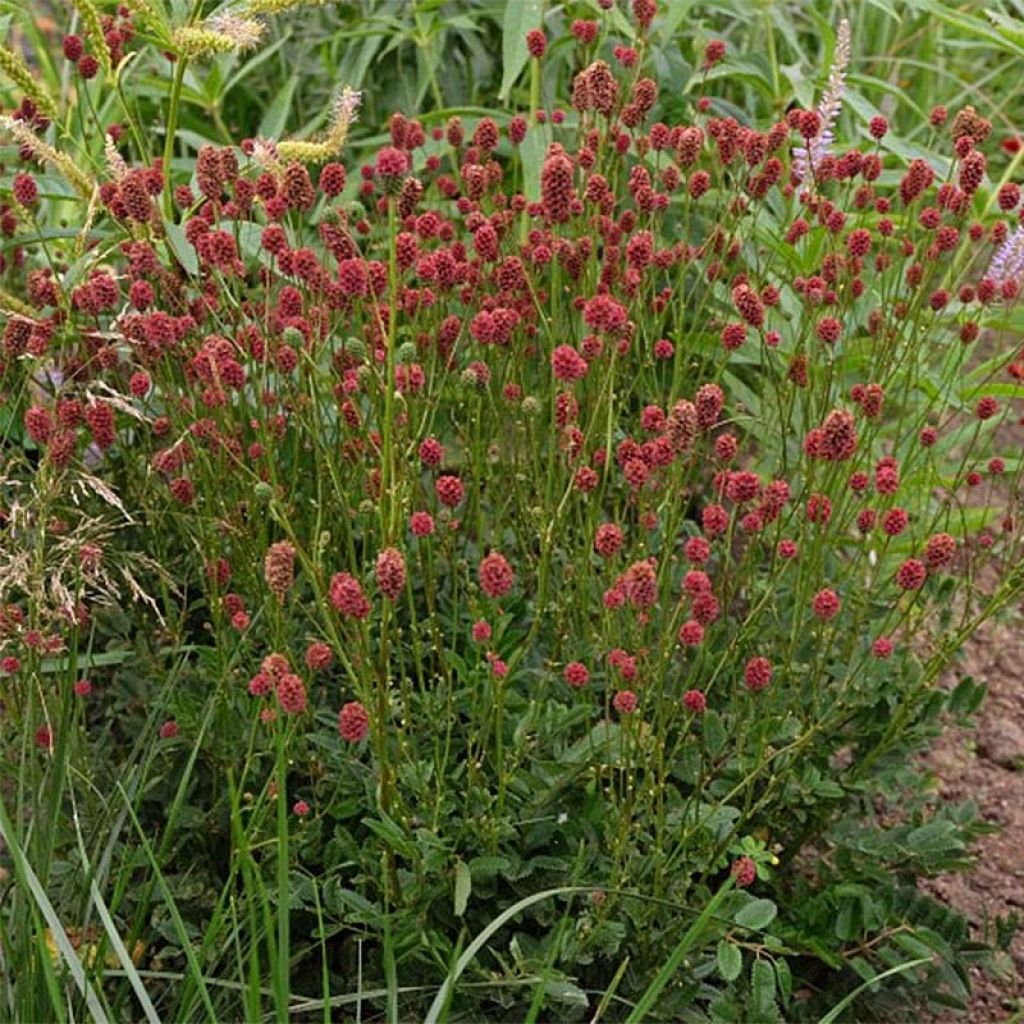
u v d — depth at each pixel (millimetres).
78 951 600
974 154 704
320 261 939
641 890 630
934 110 802
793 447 855
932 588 797
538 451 746
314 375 654
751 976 667
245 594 749
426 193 991
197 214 854
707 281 803
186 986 583
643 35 798
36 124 821
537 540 752
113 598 746
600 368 720
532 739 662
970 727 760
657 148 761
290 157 703
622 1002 643
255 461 705
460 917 633
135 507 775
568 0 1009
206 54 780
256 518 704
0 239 839
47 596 661
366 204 1031
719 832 656
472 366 660
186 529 698
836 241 756
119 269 956
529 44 807
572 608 715
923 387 856
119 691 730
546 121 893
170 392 680
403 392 626
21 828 599
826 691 714
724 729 678
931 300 774
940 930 680
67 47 801
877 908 664
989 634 974
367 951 654
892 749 726
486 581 552
